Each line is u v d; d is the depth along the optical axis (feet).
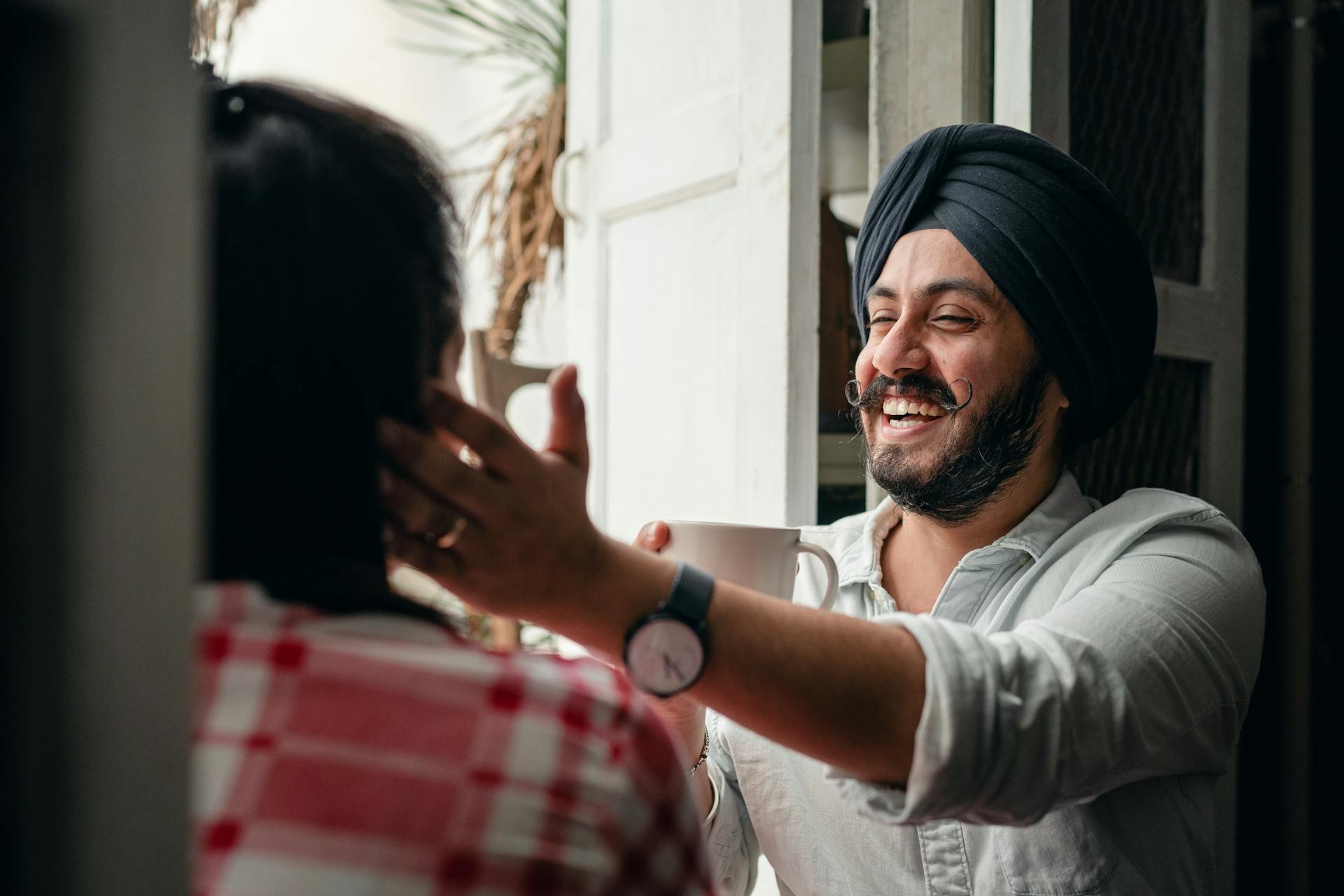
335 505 1.42
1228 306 4.88
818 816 2.92
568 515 1.64
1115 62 4.37
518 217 8.20
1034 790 1.94
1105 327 2.72
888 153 4.17
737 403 4.38
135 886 0.83
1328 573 5.81
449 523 1.61
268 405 1.37
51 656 0.80
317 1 11.34
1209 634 2.38
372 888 1.21
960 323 2.72
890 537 3.19
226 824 1.23
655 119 5.07
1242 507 5.25
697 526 2.14
